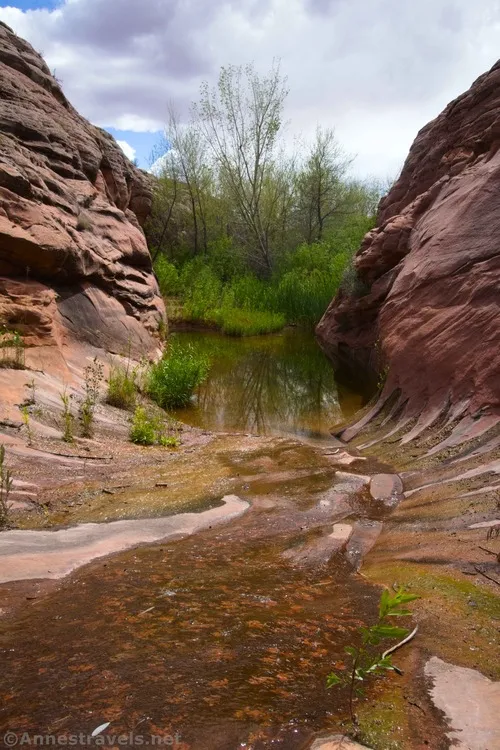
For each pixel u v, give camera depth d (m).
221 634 3.01
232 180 32.19
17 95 13.42
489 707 2.41
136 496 5.68
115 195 18.31
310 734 2.18
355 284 16.28
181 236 32.62
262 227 33.78
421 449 7.21
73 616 3.20
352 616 3.32
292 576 3.97
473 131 13.86
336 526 5.04
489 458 6.09
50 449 6.88
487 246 9.16
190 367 11.82
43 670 2.58
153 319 15.02
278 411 11.16
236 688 2.47
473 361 7.85
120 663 2.65
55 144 13.84
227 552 4.41
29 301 9.94
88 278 12.52
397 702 2.44
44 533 4.57
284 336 21.11
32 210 10.73
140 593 3.55
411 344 9.58
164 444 8.22
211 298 23.52
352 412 11.09
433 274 9.95
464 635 3.07
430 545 4.44
